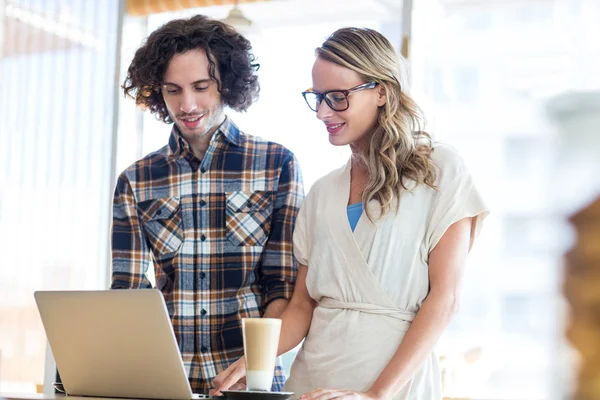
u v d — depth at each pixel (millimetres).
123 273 2041
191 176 2037
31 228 3971
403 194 1617
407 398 1523
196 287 1974
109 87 3926
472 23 3412
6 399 1372
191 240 2002
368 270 1588
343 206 1679
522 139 3307
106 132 3916
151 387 1341
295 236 1805
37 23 4047
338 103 1676
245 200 2000
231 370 1551
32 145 4004
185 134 2023
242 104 2125
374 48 1680
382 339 1559
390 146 1633
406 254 1585
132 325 1317
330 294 1646
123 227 2068
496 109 3344
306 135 3467
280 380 1941
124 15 3922
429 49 3434
